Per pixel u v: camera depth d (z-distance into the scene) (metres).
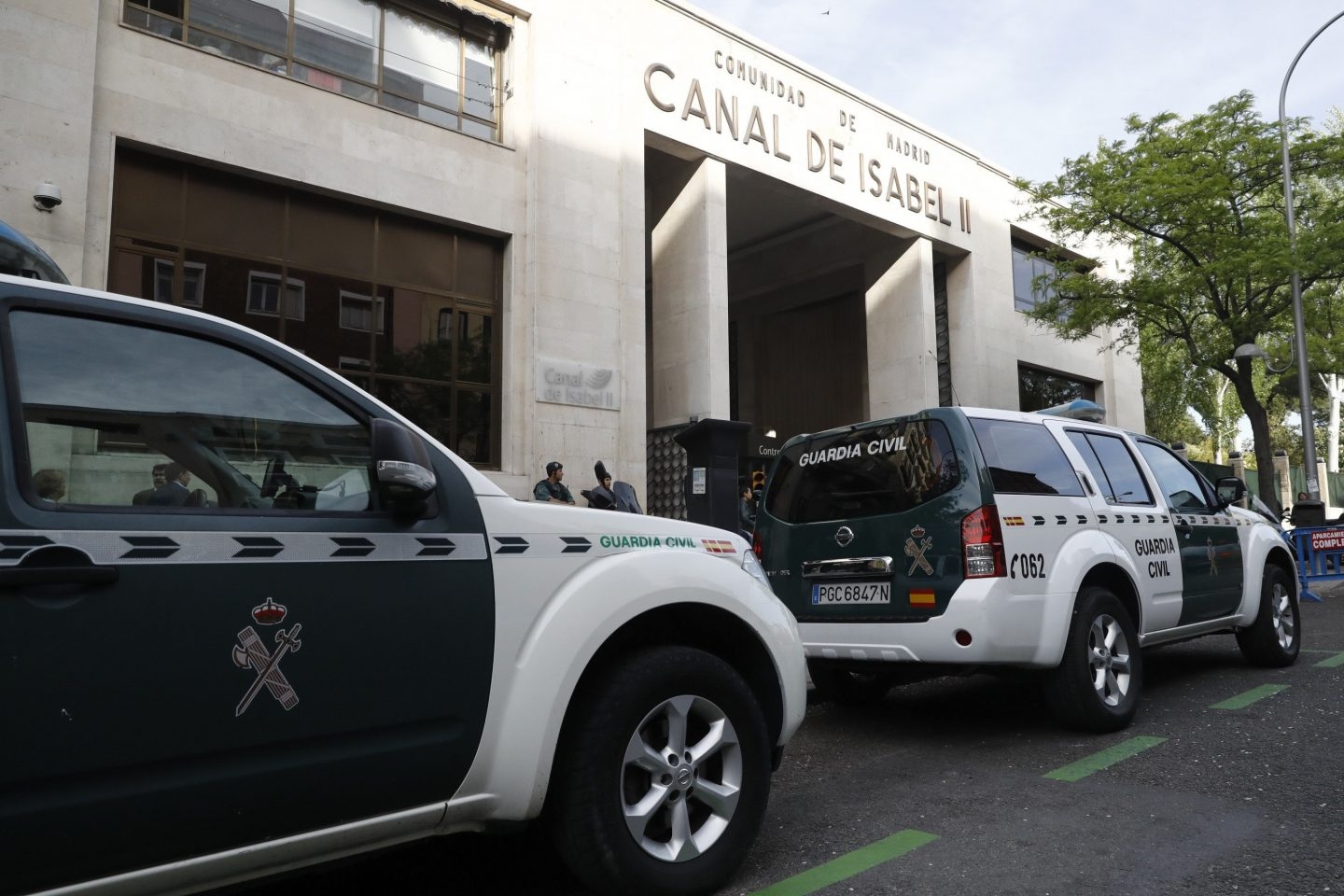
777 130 17.47
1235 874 3.27
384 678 2.50
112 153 10.37
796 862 3.50
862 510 5.62
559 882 3.36
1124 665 5.58
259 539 2.35
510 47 14.02
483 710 2.69
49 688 1.98
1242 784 4.35
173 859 2.17
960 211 21.64
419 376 12.85
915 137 20.61
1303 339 17.92
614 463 14.12
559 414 13.59
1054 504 5.50
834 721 6.21
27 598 1.98
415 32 13.12
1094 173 19.03
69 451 2.17
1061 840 3.66
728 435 11.45
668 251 16.92
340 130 12.10
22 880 1.96
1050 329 24.50
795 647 3.57
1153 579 6.11
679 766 3.07
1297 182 19.91
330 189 11.97
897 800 4.31
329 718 2.40
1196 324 21.50
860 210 19.03
